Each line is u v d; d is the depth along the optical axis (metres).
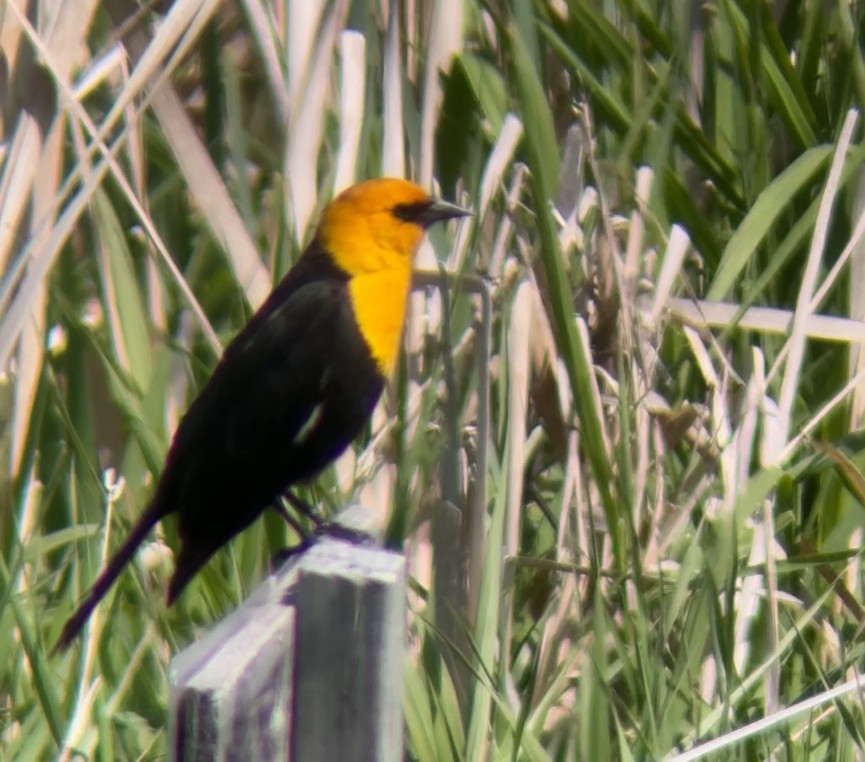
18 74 9.44
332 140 9.95
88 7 9.50
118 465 9.28
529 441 9.04
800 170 9.52
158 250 9.00
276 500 8.20
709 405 9.32
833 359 10.14
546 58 10.51
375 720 4.94
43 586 8.52
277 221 9.55
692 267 10.56
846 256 9.12
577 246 9.30
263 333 8.05
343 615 4.93
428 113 9.60
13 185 9.10
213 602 8.09
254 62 11.28
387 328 8.32
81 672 7.57
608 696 7.16
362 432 9.37
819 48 10.60
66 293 9.80
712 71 10.77
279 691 4.75
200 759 4.16
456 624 7.83
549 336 9.02
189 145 9.08
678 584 7.76
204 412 7.85
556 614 8.08
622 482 7.89
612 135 10.57
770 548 8.04
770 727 7.61
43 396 8.57
